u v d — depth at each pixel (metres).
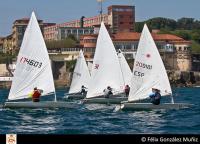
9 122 34.88
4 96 101.56
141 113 41.72
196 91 134.88
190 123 33.53
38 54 45.84
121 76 56.62
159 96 43.56
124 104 43.66
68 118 38.12
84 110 45.94
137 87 44.84
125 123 34.03
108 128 30.89
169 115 39.56
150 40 45.16
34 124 33.69
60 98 81.38
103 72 56.22
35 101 44.66
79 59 78.56
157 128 30.69
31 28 45.66
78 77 78.56
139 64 44.81
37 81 45.88
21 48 45.41
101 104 55.06
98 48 56.00
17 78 45.34
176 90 150.12
